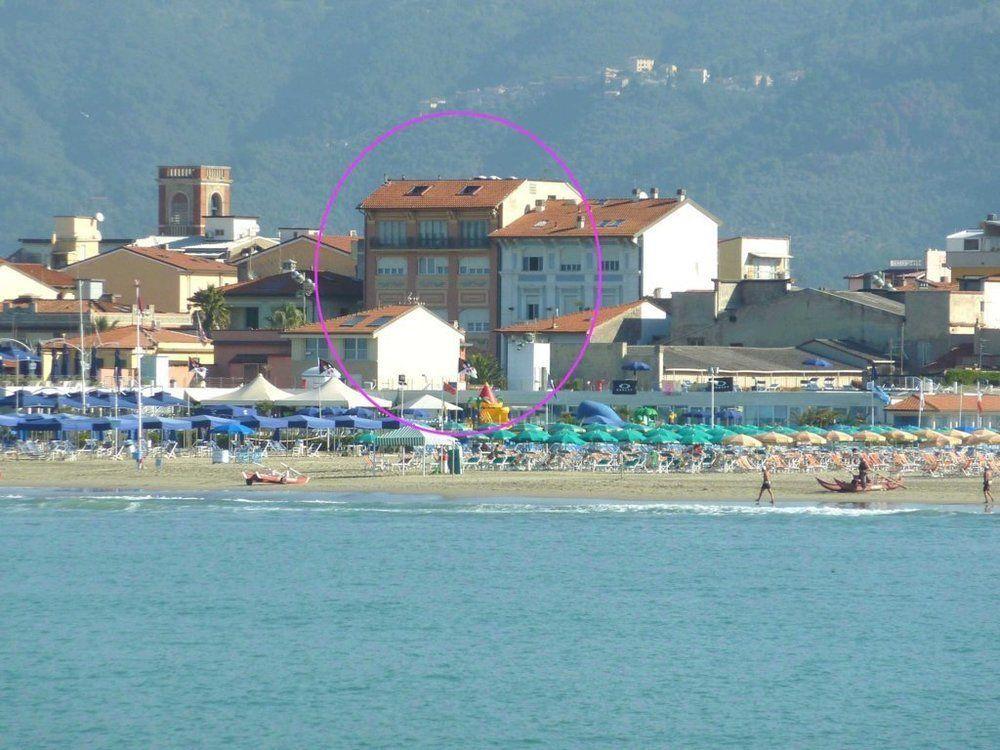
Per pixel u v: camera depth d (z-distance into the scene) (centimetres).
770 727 16438
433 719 16662
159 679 17988
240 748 15875
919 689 17650
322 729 16388
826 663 18550
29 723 16600
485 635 19788
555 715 16788
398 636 19712
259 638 19650
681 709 17000
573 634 19788
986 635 19738
